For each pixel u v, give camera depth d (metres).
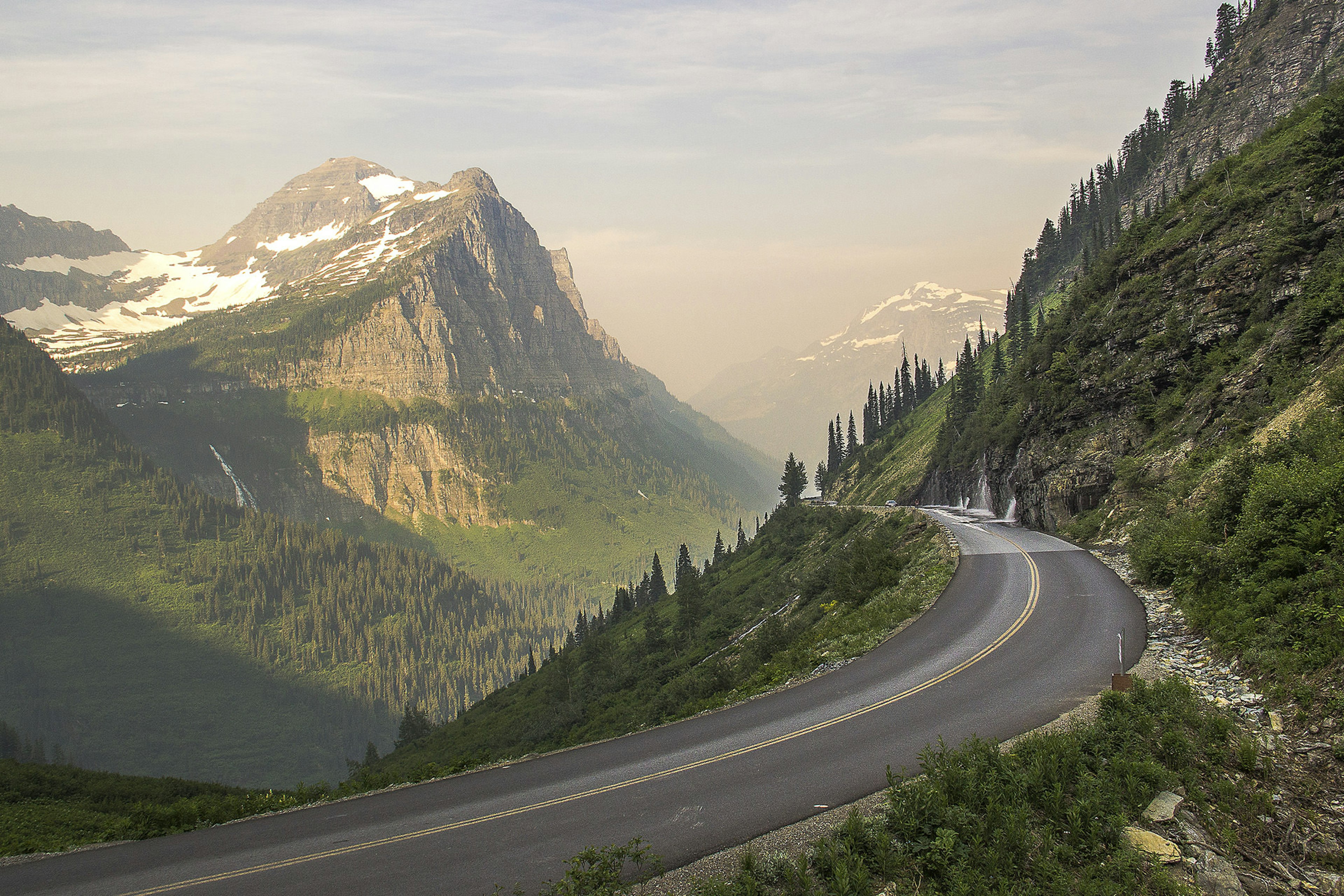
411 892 12.62
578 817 15.02
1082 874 11.91
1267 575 20.09
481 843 14.25
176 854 15.29
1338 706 14.66
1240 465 25.59
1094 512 44.22
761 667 33.97
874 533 67.31
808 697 21.41
